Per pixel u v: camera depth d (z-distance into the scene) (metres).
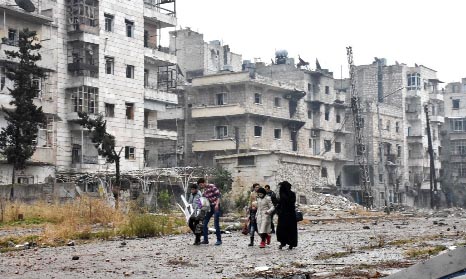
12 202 35.31
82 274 12.59
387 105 92.50
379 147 89.81
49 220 31.33
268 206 18.52
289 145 78.12
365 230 27.55
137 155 59.72
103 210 31.78
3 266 14.48
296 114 79.44
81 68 53.62
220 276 11.75
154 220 25.75
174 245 19.67
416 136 95.94
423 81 98.50
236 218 39.81
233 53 90.88
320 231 26.98
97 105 55.34
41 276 12.41
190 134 75.38
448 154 105.25
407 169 95.94
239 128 72.81
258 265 13.48
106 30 57.19
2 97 46.75
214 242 20.81
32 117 42.97
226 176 59.59
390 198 90.81
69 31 54.38
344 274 11.45
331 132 85.38
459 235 22.52
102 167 54.97
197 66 83.38
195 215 19.62
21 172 48.03
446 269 5.88
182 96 75.94
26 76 43.06
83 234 23.41
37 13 50.88
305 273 11.57
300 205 60.88
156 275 12.13
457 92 109.12
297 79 82.75
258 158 63.56
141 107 60.53
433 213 61.19
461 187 103.19
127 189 48.25
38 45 44.28
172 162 73.00
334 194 72.25
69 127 54.12
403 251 16.03
